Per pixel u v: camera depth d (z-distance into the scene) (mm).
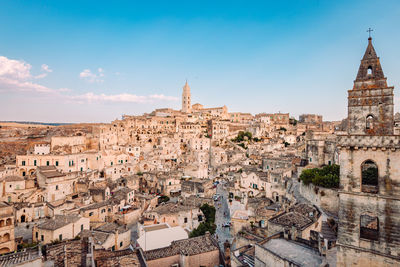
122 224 94000
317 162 93812
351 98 34969
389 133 32375
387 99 32656
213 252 50844
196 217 87688
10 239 71500
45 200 106625
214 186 133875
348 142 31953
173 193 131125
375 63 34312
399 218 28906
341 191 32531
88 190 111625
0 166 140000
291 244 40688
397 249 28859
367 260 30625
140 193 126625
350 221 31875
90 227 84375
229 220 91000
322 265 33250
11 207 75062
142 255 43062
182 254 48875
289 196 82875
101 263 39875
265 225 64062
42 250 41188
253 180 104125
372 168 48812
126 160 168875
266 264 37750
